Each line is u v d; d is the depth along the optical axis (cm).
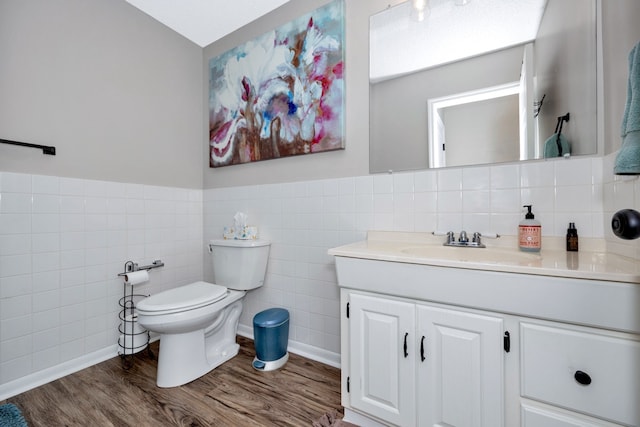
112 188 174
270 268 187
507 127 121
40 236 145
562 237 109
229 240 184
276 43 182
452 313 92
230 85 207
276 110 182
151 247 193
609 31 97
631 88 65
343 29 158
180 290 159
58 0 152
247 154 197
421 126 139
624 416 69
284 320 163
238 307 183
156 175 197
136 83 186
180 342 143
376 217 150
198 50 226
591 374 73
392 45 146
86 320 161
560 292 74
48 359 146
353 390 112
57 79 152
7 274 135
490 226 123
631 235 54
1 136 134
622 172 64
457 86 132
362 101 154
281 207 183
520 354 82
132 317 172
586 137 106
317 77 166
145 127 191
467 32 130
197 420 117
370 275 106
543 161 113
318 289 169
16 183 138
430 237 135
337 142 159
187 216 216
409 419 100
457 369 91
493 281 83
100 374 152
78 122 160
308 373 154
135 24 186
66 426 114
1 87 134
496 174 122
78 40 160
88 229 163
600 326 71
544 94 115
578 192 107
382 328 105
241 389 139
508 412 84
